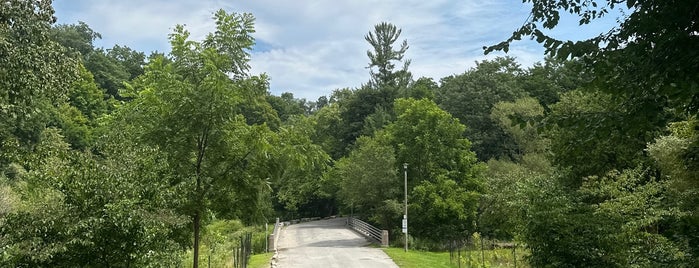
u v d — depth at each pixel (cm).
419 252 2789
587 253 1097
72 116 4469
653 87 484
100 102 5347
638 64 458
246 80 1097
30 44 1072
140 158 771
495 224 3027
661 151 1163
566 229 1117
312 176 5822
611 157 1675
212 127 1028
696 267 486
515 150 5009
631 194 1280
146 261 671
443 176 3634
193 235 1152
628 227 1142
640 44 450
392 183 3712
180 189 830
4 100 1019
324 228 4778
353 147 6297
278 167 1130
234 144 1072
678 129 1119
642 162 1520
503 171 3869
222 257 1820
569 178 1708
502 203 2542
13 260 592
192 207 993
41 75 1080
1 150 714
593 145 583
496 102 5394
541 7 505
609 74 489
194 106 1002
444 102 5997
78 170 682
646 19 445
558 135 1623
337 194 5512
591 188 1440
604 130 499
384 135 4244
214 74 1002
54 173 676
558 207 1159
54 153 709
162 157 857
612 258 1105
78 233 641
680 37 424
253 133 1058
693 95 473
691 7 423
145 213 677
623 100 553
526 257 1252
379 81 7131
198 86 1042
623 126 491
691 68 423
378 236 3222
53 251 600
